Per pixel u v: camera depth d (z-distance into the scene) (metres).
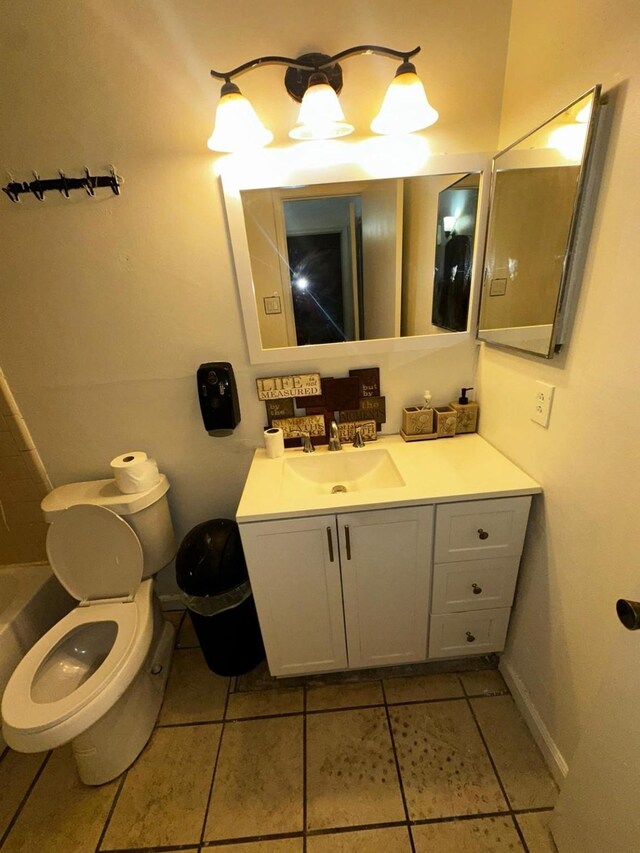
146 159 1.17
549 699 1.15
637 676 0.70
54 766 1.25
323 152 1.20
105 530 1.32
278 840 1.04
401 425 1.55
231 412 1.41
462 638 1.36
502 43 1.12
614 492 0.84
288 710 1.35
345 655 1.37
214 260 1.29
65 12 1.02
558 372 1.00
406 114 1.01
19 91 1.08
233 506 1.64
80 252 1.25
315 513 1.12
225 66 1.11
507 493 1.12
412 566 1.23
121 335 1.36
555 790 1.10
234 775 1.18
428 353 1.45
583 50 0.83
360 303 1.35
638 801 0.71
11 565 1.65
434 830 1.04
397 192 1.24
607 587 0.89
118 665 1.11
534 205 1.01
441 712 1.31
